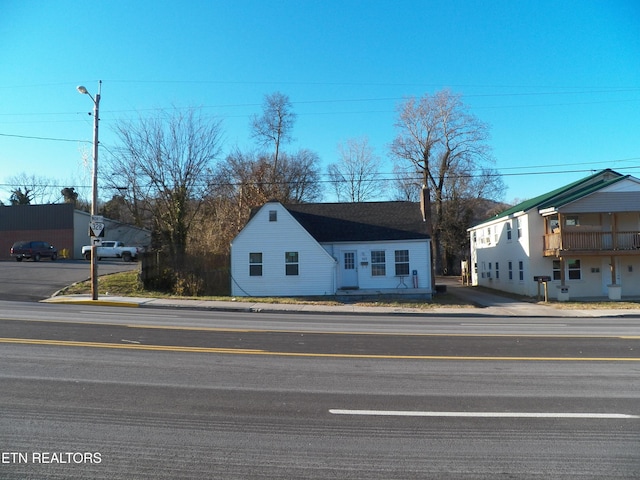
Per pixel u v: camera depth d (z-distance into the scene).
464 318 18.66
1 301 20.70
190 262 29.11
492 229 38.09
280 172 57.12
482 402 6.48
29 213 50.91
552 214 28.80
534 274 29.89
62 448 4.83
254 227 28.11
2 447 4.86
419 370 8.31
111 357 9.02
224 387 7.07
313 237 27.97
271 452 4.77
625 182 27.84
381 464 4.52
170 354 9.41
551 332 13.49
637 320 18.17
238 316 17.39
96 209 22.27
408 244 28.91
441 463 4.55
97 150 22.31
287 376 7.78
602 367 8.63
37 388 6.89
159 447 4.88
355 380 7.59
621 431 5.42
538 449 4.90
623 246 28.08
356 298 27.05
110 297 23.23
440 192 51.56
